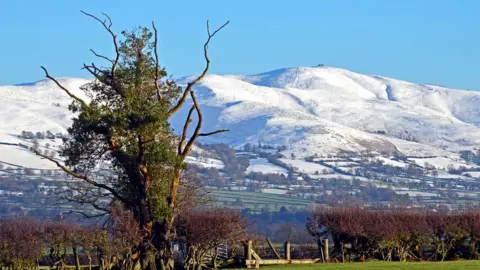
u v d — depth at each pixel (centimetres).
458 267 4694
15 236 4866
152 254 4903
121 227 4806
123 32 5078
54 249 4956
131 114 4925
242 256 5238
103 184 5016
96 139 5112
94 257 5344
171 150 5041
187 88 5206
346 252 5794
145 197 4984
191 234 5044
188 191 5184
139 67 5100
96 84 5122
